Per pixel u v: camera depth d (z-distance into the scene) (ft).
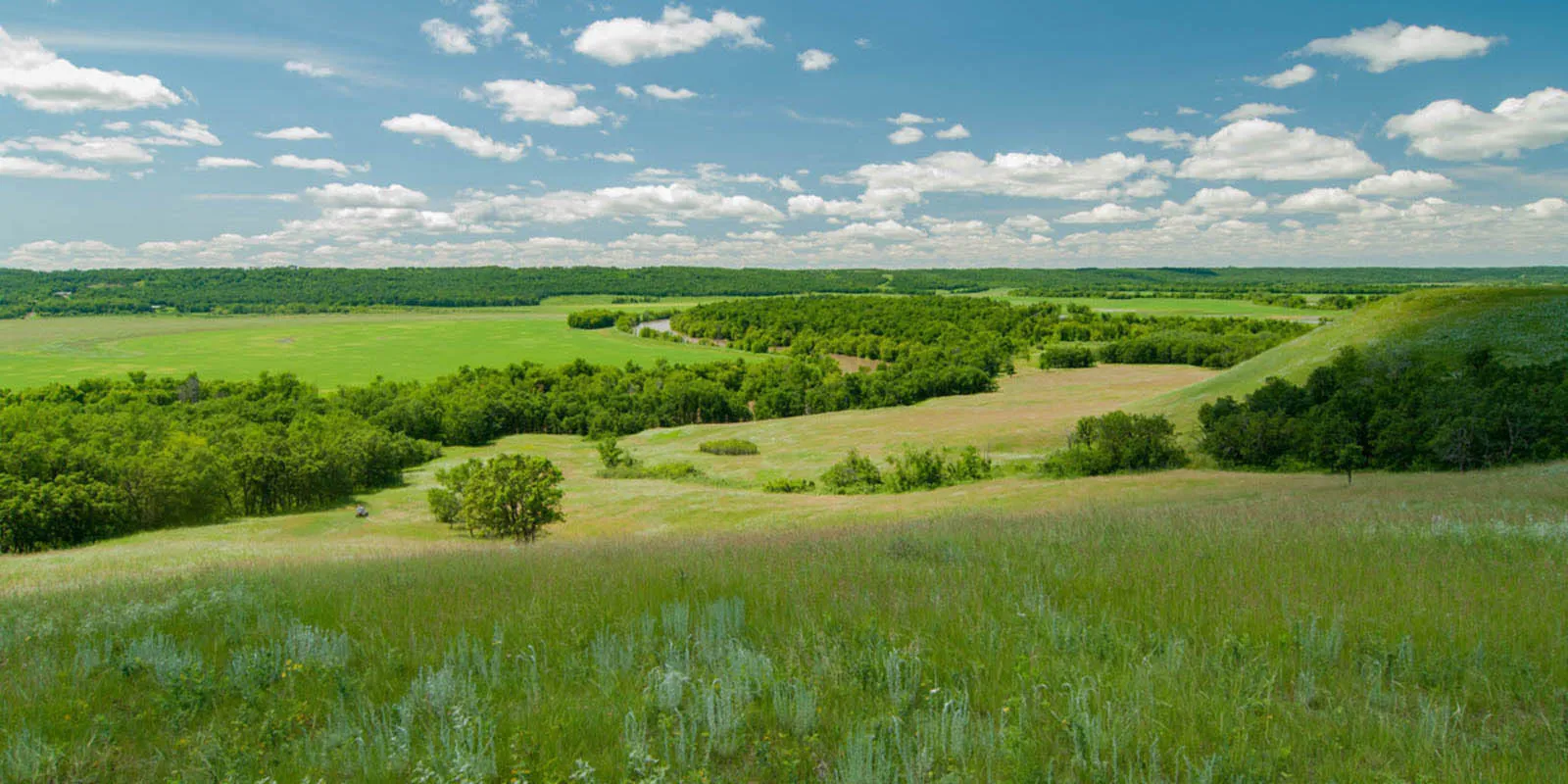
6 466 168.66
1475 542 34.63
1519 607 23.16
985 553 35.65
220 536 165.78
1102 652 20.53
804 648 20.89
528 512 144.25
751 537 52.95
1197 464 166.61
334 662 21.86
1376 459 138.31
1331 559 30.78
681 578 30.78
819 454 251.80
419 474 260.21
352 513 197.57
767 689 18.62
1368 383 167.73
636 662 21.22
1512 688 17.62
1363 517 46.62
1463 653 19.67
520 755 15.74
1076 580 28.35
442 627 24.93
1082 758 14.58
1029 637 21.52
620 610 26.32
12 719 18.19
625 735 16.25
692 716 16.76
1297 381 202.49
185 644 23.66
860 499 166.40
